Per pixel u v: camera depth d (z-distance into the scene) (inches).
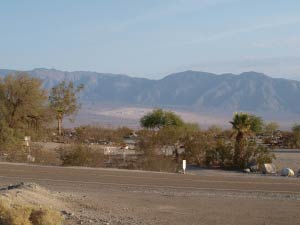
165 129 1793.8
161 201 786.8
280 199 856.9
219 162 1775.3
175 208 732.7
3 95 1939.0
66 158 1462.8
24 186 727.1
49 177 1058.7
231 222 646.5
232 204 785.6
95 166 1448.1
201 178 1168.8
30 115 1998.0
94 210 677.3
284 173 1493.6
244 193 925.8
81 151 1473.9
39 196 682.2
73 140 2509.8
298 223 653.3
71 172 1179.9
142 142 1694.1
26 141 1713.8
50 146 1983.3
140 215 667.4
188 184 1035.9
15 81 1953.7
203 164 1786.4
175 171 1486.2
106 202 745.6
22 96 1946.4
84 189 892.0
